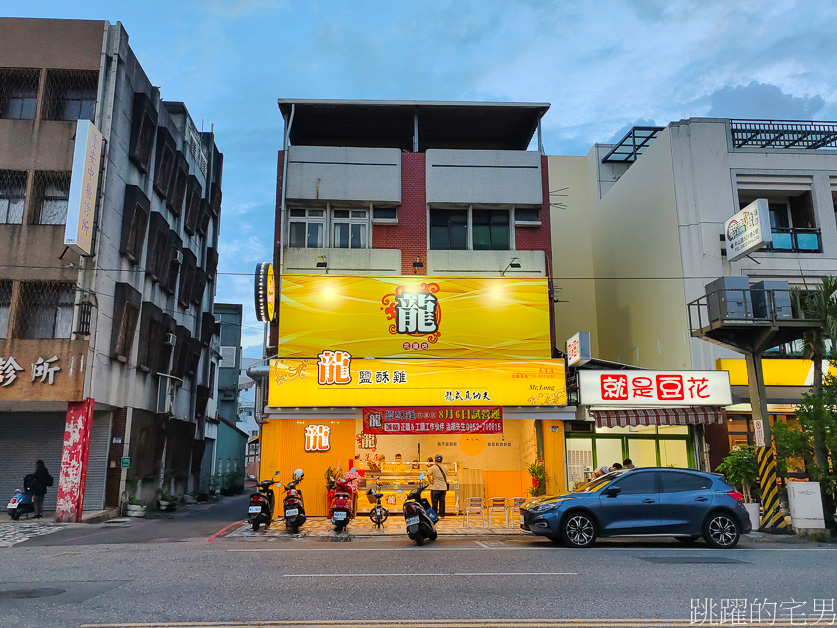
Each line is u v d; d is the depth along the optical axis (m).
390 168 20.53
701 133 20.72
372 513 14.52
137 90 20.47
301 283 18.58
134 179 20.16
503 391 17.28
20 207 18.00
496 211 21.17
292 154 20.34
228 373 41.00
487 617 6.02
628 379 17.34
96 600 6.64
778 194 21.08
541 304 19.14
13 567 8.83
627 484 11.88
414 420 16.95
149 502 21.50
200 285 28.09
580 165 27.89
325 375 17.05
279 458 17.78
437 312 18.78
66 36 18.67
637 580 7.83
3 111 18.70
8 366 16.41
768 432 14.75
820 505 13.61
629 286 23.41
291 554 10.07
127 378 19.56
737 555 10.42
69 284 17.50
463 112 21.78
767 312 14.81
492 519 16.66
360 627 5.66
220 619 5.91
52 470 18.88
